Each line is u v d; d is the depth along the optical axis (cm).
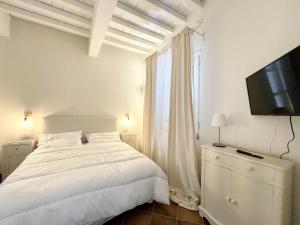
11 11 271
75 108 360
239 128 204
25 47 314
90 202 155
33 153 242
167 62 331
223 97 226
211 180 192
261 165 141
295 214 149
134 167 200
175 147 280
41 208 134
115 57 406
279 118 165
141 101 439
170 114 288
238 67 207
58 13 276
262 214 139
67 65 352
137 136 419
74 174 171
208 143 249
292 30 156
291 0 157
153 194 205
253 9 191
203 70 260
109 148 279
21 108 311
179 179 269
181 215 204
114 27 323
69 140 302
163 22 302
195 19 273
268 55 175
